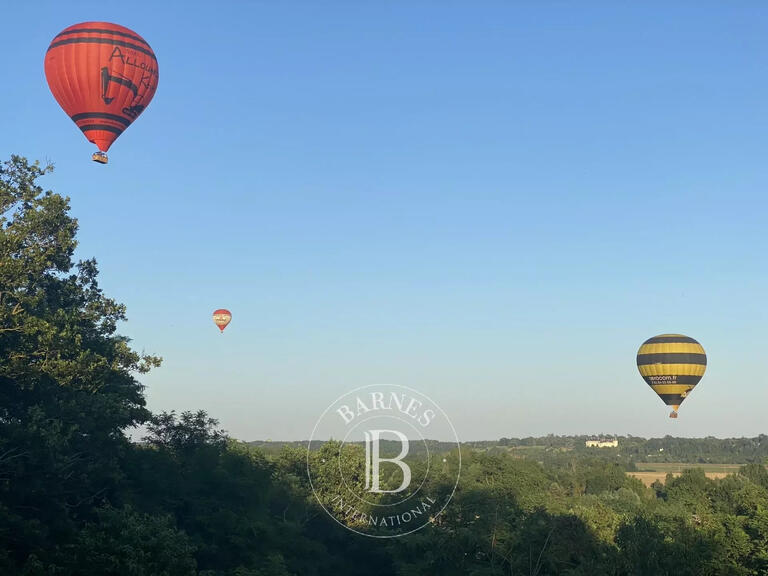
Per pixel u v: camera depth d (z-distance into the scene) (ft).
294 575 180.65
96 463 143.54
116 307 163.43
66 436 126.41
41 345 131.13
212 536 180.86
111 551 124.88
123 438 156.15
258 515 190.90
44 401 137.39
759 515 205.46
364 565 220.23
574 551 185.37
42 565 119.24
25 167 151.53
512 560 186.50
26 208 150.00
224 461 199.62
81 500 149.89
